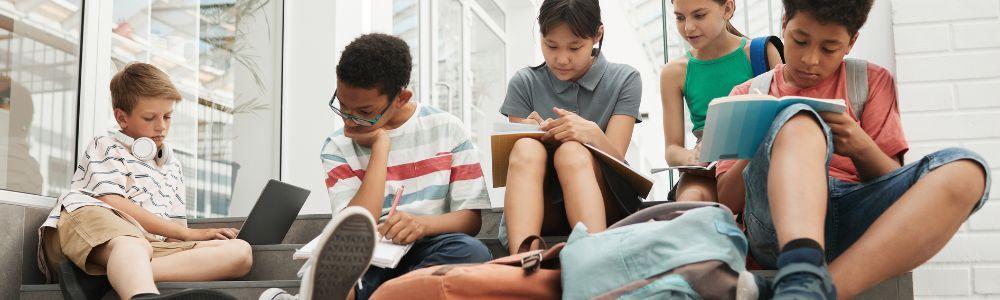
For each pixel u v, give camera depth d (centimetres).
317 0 377
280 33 376
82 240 212
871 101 179
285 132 370
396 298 146
